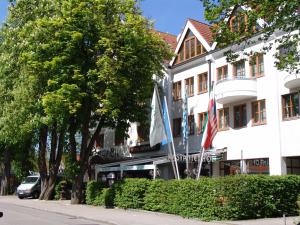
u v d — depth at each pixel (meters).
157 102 28.27
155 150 40.16
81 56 30.55
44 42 30.75
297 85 27.69
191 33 37.47
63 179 41.88
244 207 20.23
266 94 30.00
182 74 38.25
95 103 31.27
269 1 13.96
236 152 32.06
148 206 25.42
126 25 30.81
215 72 34.38
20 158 49.09
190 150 36.50
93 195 31.05
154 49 32.72
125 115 33.34
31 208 30.09
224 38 15.27
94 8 30.70
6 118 35.62
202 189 20.94
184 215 22.03
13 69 36.12
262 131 30.09
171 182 23.47
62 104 28.91
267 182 21.02
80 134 38.28
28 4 35.31
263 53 15.91
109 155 45.84
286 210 21.44
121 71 30.62
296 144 27.70
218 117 34.09
